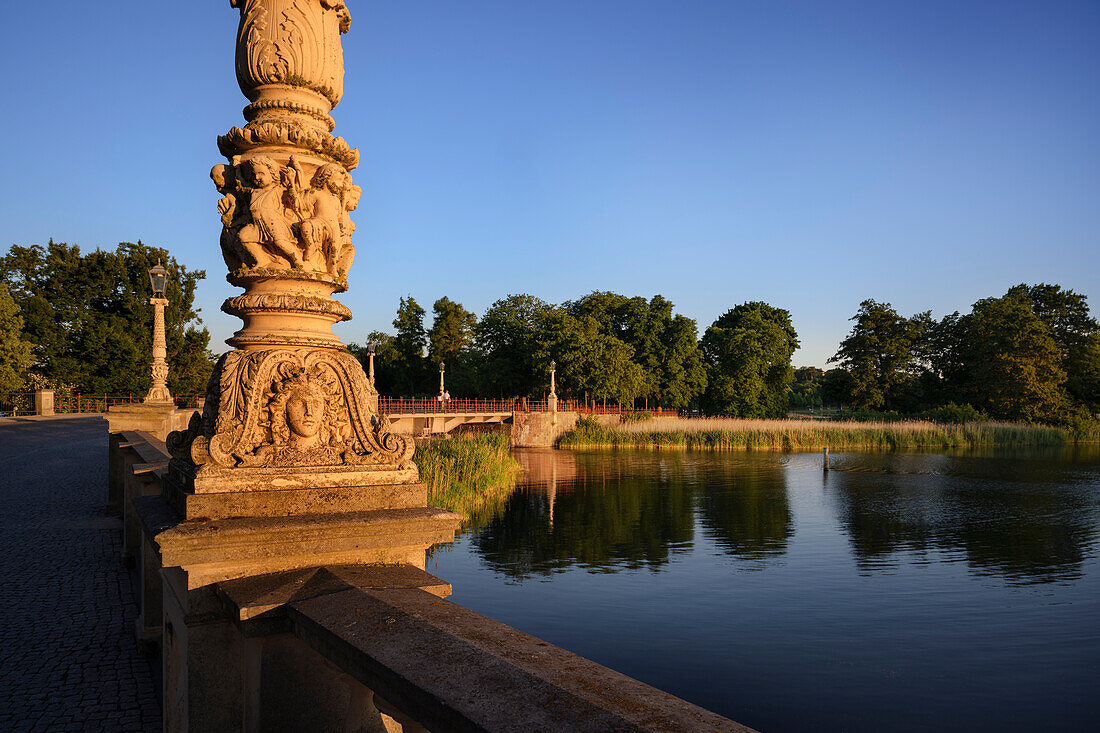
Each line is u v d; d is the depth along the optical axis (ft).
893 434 182.91
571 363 195.31
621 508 89.45
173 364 167.32
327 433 9.32
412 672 5.19
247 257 9.77
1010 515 86.43
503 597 52.29
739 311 285.43
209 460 8.50
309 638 7.04
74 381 154.20
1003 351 226.58
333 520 8.44
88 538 35.50
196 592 7.92
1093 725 33.04
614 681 4.82
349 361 9.83
